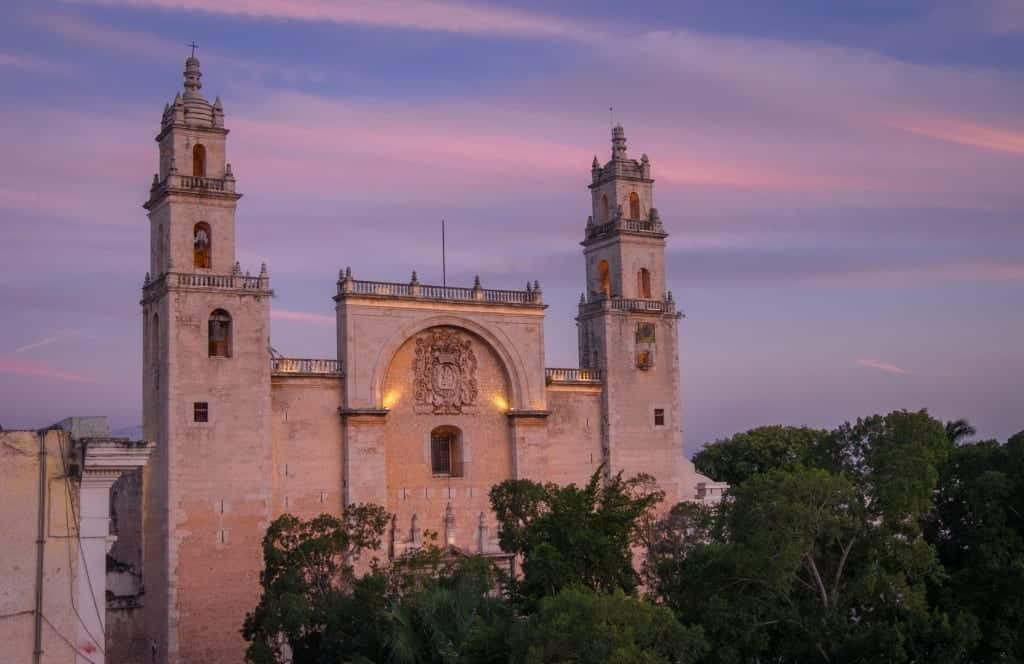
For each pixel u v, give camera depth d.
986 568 69.62
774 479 65.00
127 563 88.75
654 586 78.19
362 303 91.56
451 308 96.06
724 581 62.88
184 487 82.38
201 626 81.69
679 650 50.72
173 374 83.12
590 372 104.75
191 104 88.12
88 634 37.12
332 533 74.06
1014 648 67.69
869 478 68.00
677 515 80.31
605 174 109.94
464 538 95.19
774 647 64.69
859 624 64.25
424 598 60.75
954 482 75.38
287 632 68.31
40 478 37.31
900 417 70.75
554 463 101.06
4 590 36.44
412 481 93.62
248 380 85.81
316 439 89.12
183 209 86.06
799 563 61.81
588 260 110.94
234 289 86.19
